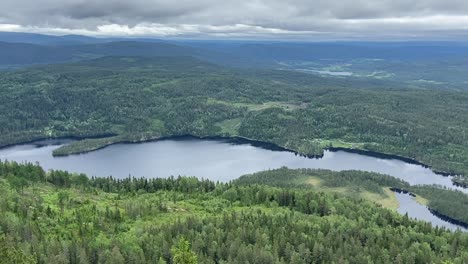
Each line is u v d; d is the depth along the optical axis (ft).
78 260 625.41
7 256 447.42
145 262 633.20
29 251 597.11
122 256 631.15
